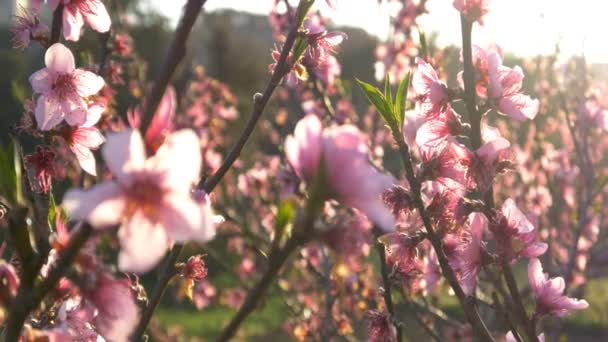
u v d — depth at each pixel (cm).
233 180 154
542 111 130
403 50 106
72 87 42
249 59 347
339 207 41
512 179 132
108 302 26
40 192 43
